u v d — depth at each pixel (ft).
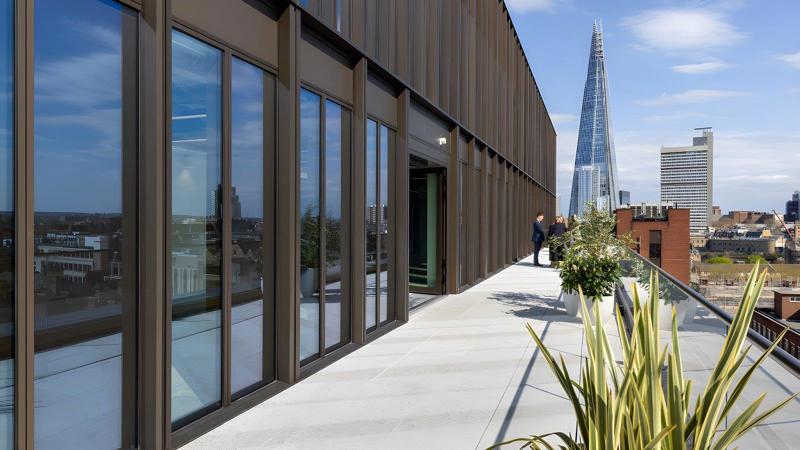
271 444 14.62
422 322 31.22
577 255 31.17
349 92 24.76
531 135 93.71
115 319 12.45
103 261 12.12
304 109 21.01
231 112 16.60
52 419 11.07
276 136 19.04
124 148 12.62
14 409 10.14
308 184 21.30
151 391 13.08
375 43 27.25
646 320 8.64
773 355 7.53
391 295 30.66
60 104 11.08
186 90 14.78
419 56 33.94
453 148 42.16
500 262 63.62
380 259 28.96
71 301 11.39
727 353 8.38
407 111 31.01
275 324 19.36
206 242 15.61
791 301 207.31
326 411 17.10
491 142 57.21
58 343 11.13
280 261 19.17
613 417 8.39
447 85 40.11
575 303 31.96
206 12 15.37
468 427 15.92
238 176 17.02
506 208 68.33
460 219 45.03
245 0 17.21
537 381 19.97
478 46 51.03
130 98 12.80
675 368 8.30
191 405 15.31
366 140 25.71
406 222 31.12
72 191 11.37
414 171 43.01
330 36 22.31
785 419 7.50
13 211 10.07
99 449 12.16
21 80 10.08
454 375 20.97
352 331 25.46
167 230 13.43
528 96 89.45
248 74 17.53
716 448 7.82
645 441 8.16
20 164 10.08
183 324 14.82
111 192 12.30
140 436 13.11
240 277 17.22
